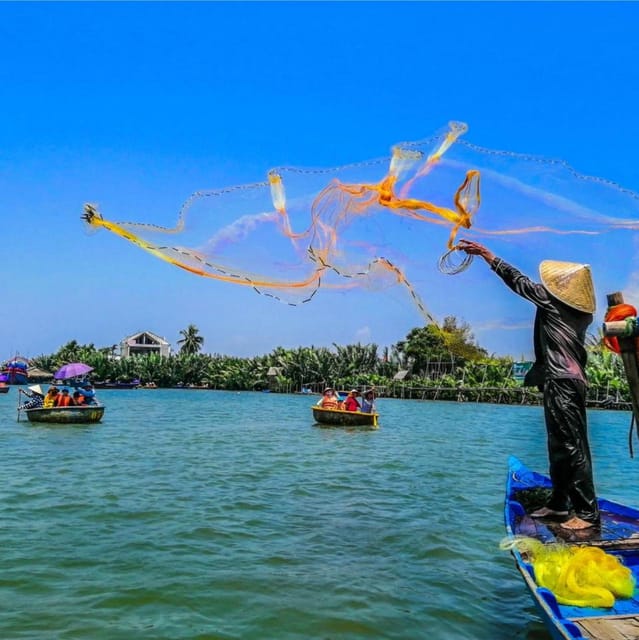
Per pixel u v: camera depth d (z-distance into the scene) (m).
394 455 24.16
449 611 8.41
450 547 11.25
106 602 8.45
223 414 49.22
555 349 8.38
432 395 80.81
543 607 6.12
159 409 55.41
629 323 7.27
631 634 5.81
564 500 8.48
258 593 8.87
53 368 126.38
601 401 57.22
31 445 25.39
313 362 101.06
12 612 8.08
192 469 19.56
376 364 94.69
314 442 28.61
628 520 8.98
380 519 13.26
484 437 32.41
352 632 7.74
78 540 11.27
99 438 28.53
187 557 10.38
